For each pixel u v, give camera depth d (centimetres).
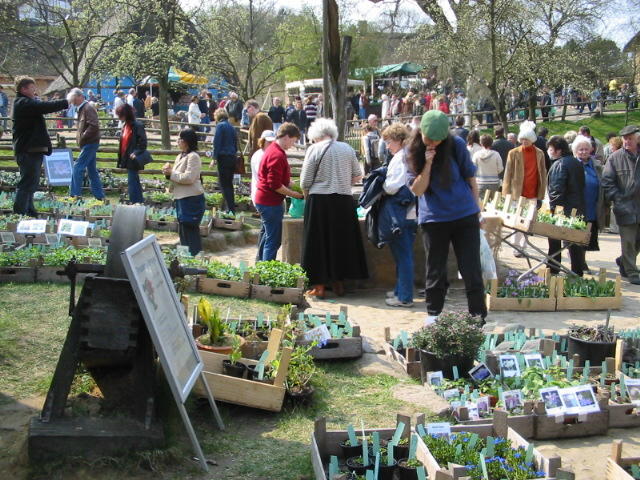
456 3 2645
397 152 785
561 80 2761
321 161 819
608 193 977
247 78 3014
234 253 1121
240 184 1599
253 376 493
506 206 954
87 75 2638
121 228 414
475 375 541
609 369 580
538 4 2536
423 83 3669
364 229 902
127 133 1232
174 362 400
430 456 388
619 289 840
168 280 433
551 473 387
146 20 2434
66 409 405
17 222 917
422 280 915
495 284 818
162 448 393
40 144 1038
